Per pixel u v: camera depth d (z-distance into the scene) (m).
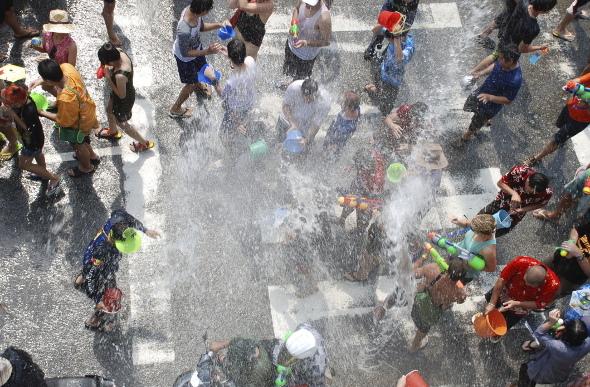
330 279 6.22
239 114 6.39
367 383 5.58
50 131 6.94
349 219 6.71
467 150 7.34
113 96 5.94
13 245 6.07
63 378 4.66
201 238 6.33
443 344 5.88
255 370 4.28
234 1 6.97
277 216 6.45
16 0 7.97
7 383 3.99
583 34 8.58
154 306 5.83
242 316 5.87
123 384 5.38
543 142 7.49
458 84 7.97
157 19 8.09
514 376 5.75
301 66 7.34
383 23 6.59
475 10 8.77
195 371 4.59
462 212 6.81
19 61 7.52
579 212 6.43
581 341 4.73
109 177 6.65
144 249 6.18
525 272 4.98
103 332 5.62
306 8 6.63
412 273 5.97
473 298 6.20
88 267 5.12
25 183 6.50
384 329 5.94
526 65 8.17
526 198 5.71
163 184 6.68
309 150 7.07
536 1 6.85
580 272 5.61
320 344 4.69
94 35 7.83
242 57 5.71
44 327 5.62
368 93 7.72
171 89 7.50
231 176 6.82
